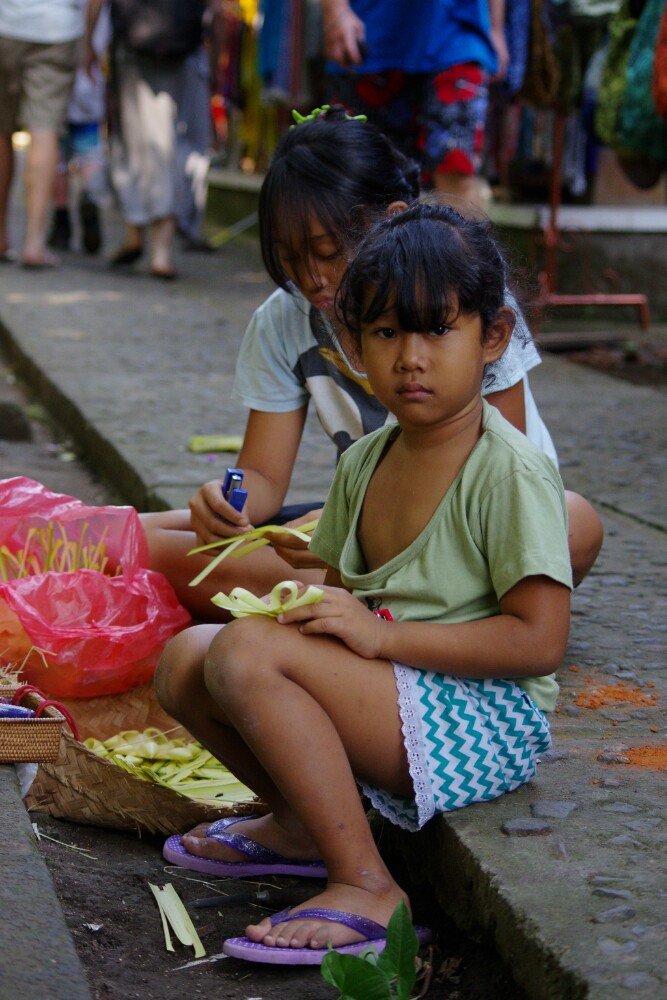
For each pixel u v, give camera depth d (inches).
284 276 129.6
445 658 98.6
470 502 101.0
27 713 116.0
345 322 101.0
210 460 217.3
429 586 102.3
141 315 367.9
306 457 222.7
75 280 429.4
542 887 90.4
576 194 398.6
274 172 125.0
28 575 146.3
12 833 101.0
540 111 371.2
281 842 110.4
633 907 87.3
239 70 556.7
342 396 139.4
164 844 115.1
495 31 300.0
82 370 290.7
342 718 98.7
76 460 249.8
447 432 102.0
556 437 244.7
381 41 269.4
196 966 96.7
